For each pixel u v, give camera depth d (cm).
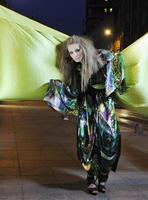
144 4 5197
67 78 587
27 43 577
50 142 1066
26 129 1376
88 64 568
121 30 6366
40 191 600
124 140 1119
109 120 579
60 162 802
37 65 586
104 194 593
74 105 596
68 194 588
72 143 1058
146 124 1620
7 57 571
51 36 586
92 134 582
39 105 3209
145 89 602
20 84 582
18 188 614
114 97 602
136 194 595
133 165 786
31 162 797
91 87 579
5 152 900
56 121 1716
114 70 575
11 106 2941
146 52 599
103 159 580
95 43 581
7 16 570
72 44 570
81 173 712
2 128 1395
